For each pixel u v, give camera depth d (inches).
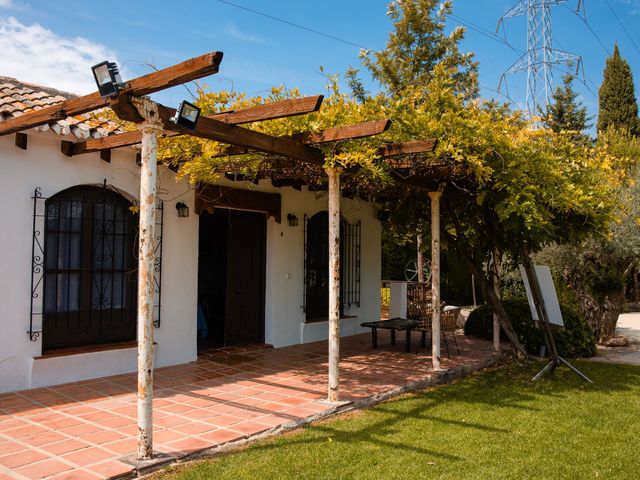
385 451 175.2
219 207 336.8
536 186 269.6
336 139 205.3
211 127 178.5
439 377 288.5
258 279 379.9
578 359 375.9
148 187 161.9
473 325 436.5
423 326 376.5
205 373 288.2
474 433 197.5
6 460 157.5
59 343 264.8
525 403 244.8
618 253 423.2
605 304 450.0
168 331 304.8
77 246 271.4
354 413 222.2
